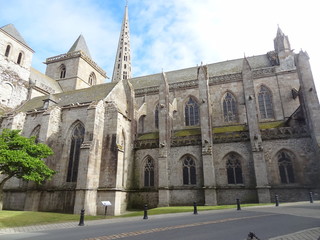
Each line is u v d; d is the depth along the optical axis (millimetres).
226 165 34219
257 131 33094
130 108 42219
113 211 29406
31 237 13109
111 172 31625
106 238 11539
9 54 48406
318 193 29344
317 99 31625
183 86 47781
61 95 46594
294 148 31781
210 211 24109
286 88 40906
